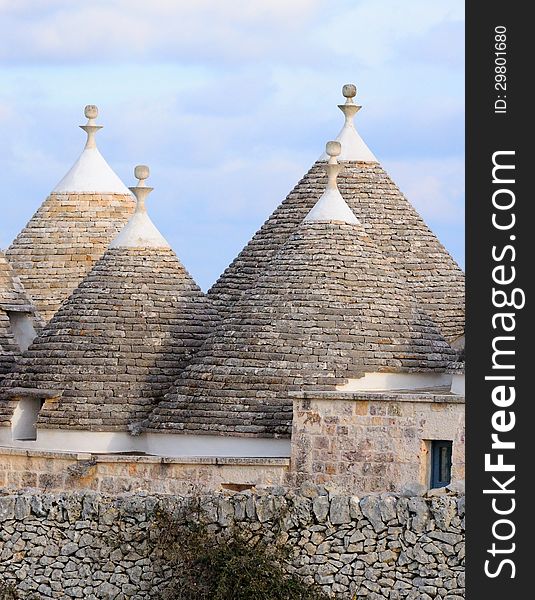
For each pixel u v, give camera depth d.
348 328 100.31
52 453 97.56
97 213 125.81
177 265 107.38
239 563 80.19
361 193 115.62
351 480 92.31
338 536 80.25
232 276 113.62
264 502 81.31
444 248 116.81
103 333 104.25
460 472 89.75
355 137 117.56
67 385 103.00
